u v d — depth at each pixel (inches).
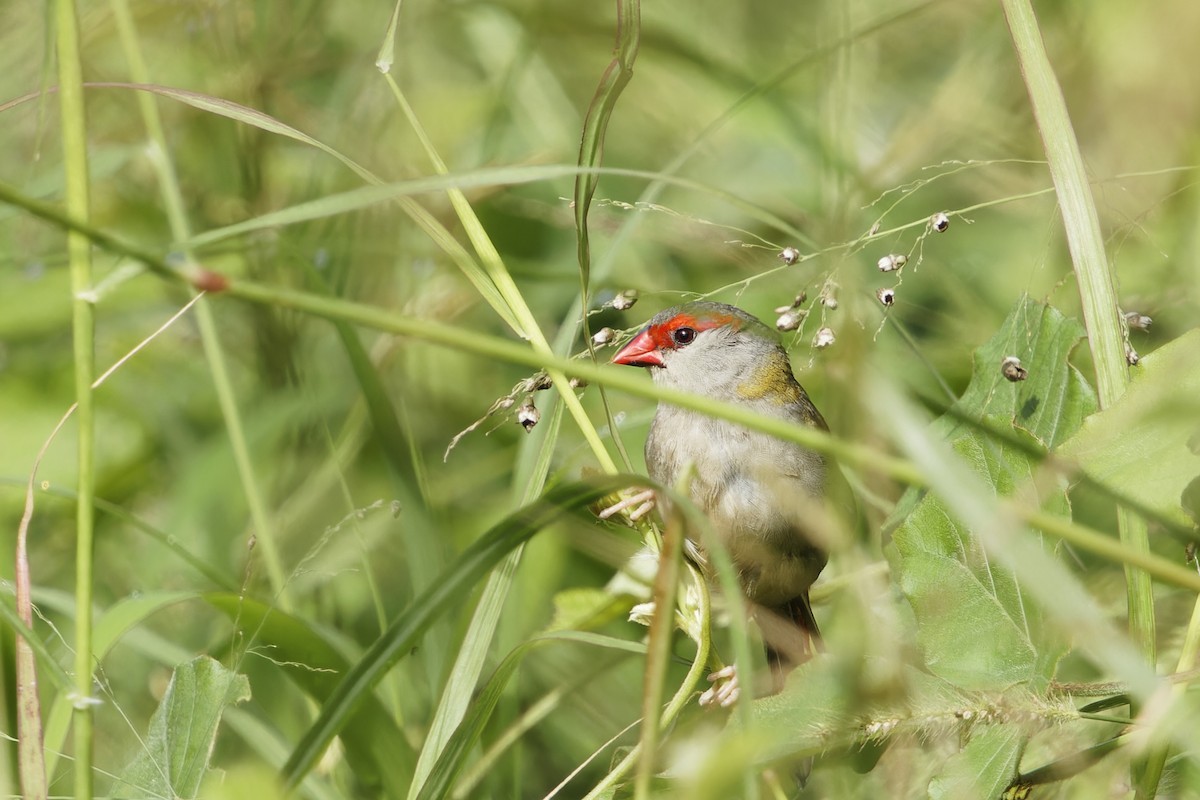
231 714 228.4
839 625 137.0
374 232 368.8
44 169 371.9
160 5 375.2
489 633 204.2
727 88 399.2
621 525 217.5
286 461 326.0
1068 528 139.5
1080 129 226.4
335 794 217.8
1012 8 189.6
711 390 281.6
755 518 263.9
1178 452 170.6
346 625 290.4
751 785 138.6
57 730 199.2
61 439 348.2
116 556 323.0
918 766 178.5
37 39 379.2
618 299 230.2
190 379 364.5
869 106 379.9
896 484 237.3
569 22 399.9
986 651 175.6
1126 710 216.4
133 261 174.7
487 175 164.9
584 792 256.8
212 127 379.6
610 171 169.2
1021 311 230.7
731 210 394.0
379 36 414.3
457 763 188.1
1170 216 252.7
